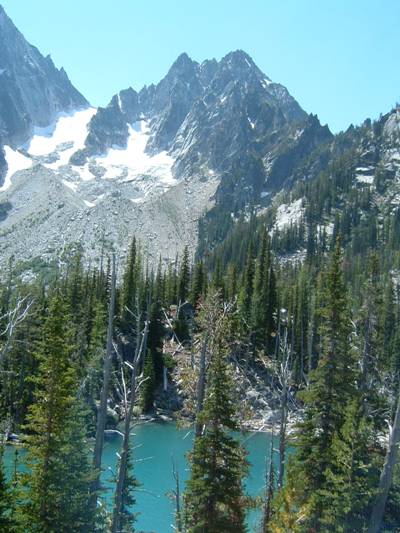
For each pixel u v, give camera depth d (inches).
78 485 1002.1
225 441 951.6
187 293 3735.2
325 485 999.6
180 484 1793.8
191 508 975.6
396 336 2829.7
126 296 3314.5
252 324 3021.7
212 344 1146.0
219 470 949.2
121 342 3034.0
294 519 968.9
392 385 1914.4
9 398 2305.6
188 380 1214.3
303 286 3946.9
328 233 7357.3
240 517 963.3
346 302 1207.6
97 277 4015.8
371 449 1064.2
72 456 1035.3
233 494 946.7
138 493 1702.8
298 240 7194.9
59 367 1039.0
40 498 959.0
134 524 1453.0
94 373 2126.0
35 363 2378.2
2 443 1137.4
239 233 7696.9
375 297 1550.2
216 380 984.3
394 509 1067.9
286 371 1195.9
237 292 3644.2
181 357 1424.7
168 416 2792.8
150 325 3090.6
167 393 2974.9
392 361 2655.0
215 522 934.4
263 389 2568.9
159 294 3705.7
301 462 1082.7
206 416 962.1
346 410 1048.8
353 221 7431.1
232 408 976.3
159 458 2130.9
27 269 7578.7
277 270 5017.2
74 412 1088.2
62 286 3646.7
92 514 1003.9
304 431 1107.3
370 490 922.1
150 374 2837.1
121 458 968.9
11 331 1145.4
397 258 5570.9
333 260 1257.4
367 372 1521.9
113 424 2454.5
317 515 995.9
